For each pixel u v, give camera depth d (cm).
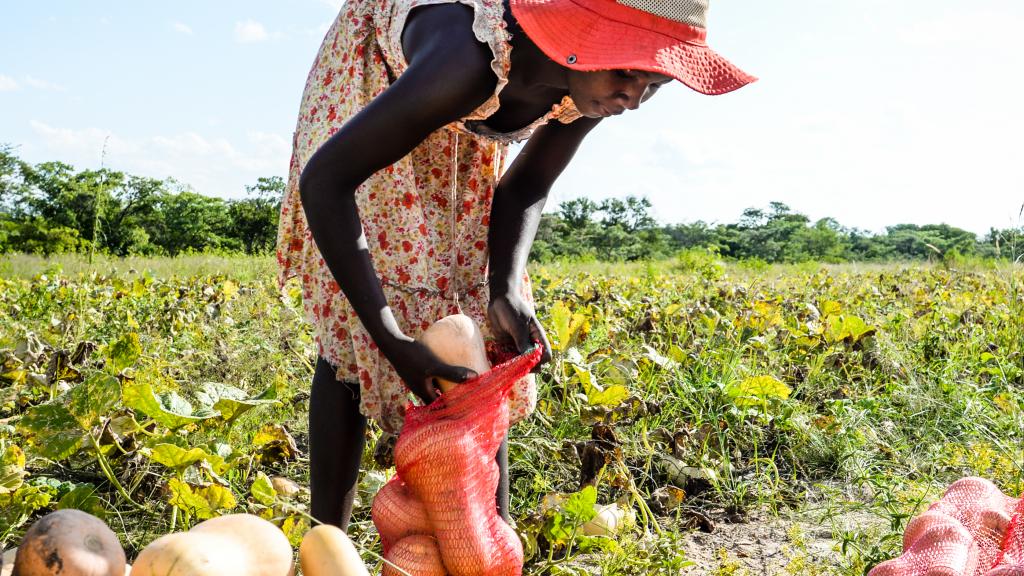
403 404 198
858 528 248
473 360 165
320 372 198
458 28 167
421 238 195
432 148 202
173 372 410
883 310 652
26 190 4484
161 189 5341
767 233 8962
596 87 169
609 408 323
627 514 237
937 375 397
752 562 237
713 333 449
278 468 301
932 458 315
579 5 166
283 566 136
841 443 324
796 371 429
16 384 342
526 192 213
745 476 312
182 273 1182
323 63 199
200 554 127
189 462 226
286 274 210
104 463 242
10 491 224
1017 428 341
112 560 126
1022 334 517
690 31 168
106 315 529
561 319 352
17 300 620
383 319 167
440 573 159
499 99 187
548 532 220
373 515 167
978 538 180
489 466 163
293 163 206
